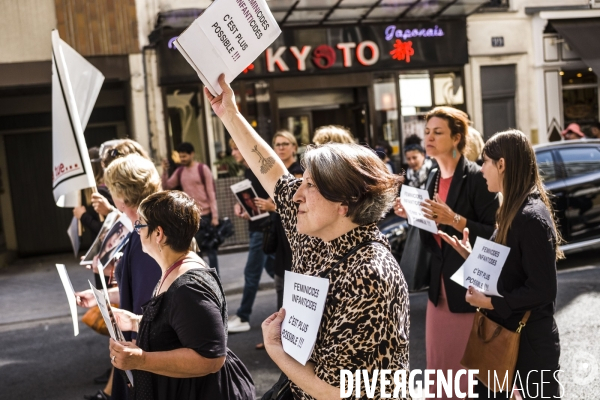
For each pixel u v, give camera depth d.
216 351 2.48
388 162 11.52
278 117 12.49
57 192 3.61
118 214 3.90
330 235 2.03
